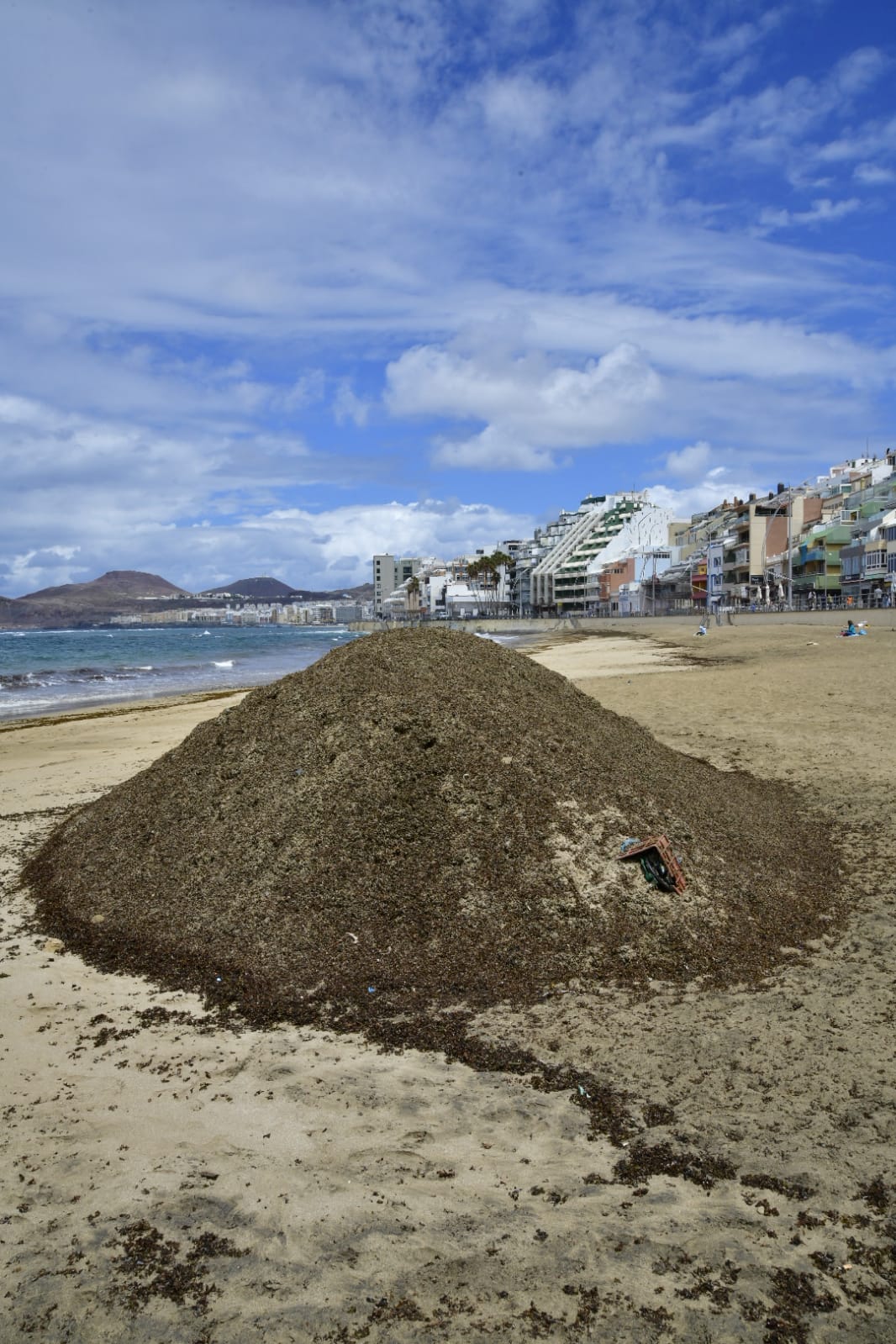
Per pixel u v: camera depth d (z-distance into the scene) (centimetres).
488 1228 303
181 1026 461
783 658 2623
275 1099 387
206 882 597
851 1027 427
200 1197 324
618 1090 383
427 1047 427
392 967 500
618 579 10450
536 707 766
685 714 1495
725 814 712
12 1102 394
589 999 467
